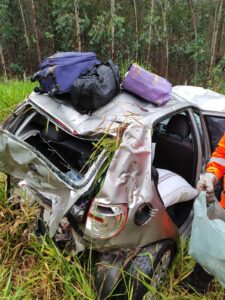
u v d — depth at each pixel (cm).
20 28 1115
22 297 227
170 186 244
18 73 1146
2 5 993
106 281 216
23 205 264
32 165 214
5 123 261
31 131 257
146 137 213
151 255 216
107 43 978
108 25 895
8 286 222
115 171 199
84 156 233
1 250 264
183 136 287
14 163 229
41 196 235
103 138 207
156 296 231
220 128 320
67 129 217
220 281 197
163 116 240
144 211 209
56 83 236
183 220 271
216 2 974
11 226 277
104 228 198
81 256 239
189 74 1100
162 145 299
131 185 202
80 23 944
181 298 237
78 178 223
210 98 339
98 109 235
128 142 203
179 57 1095
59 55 253
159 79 257
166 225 223
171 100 270
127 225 202
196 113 294
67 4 922
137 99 254
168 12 1012
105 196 196
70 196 196
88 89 224
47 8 1062
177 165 296
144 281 213
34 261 252
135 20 1022
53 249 233
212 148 318
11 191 283
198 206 197
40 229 252
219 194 271
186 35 1035
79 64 246
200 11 1009
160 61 1120
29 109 254
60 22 942
